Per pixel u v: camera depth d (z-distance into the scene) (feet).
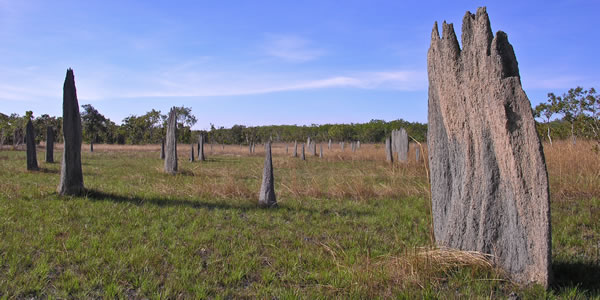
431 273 15.11
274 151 134.51
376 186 37.70
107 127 208.64
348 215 26.99
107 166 61.57
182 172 52.65
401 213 27.22
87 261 16.60
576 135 60.70
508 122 14.66
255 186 42.04
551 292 13.52
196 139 212.02
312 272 16.20
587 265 16.25
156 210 26.78
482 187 15.75
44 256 16.94
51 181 40.04
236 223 24.04
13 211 24.40
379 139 190.08
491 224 15.47
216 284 14.98
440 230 17.84
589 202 27.35
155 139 190.80
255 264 16.92
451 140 17.31
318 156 106.11
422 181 42.63
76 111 31.22
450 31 17.35
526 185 14.42
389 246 19.69
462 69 16.80
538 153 14.12
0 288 13.88
